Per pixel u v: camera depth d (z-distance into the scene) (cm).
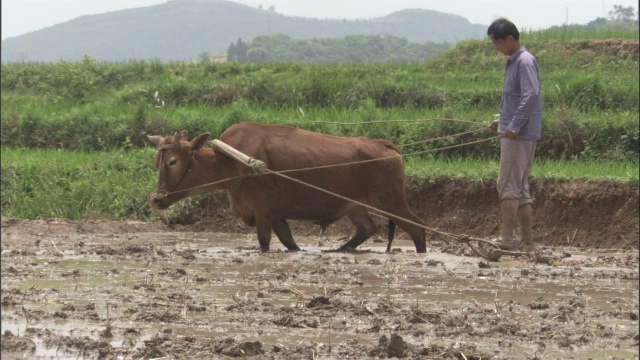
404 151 4878
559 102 5581
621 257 3306
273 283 2620
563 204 4006
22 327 2091
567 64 6950
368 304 2327
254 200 3195
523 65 2977
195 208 4266
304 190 3189
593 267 3009
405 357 1847
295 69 7219
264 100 6216
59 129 5888
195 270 2853
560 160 4697
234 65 7350
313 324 2108
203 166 3184
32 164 4809
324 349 1900
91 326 2103
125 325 2112
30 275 2761
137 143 5547
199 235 4000
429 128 4931
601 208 3947
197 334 2033
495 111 5594
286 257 3112
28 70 8275
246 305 2300
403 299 2414
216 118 5453
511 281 2697
